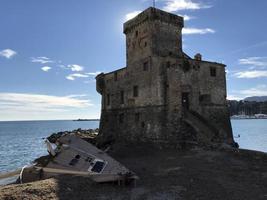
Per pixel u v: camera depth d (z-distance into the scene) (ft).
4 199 60.70
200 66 137.69
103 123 172.86
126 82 151.94
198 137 117.39
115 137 156.56
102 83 175.52
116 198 64.95
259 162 90.48
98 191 69.41
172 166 92.43
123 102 153.99
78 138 97.91
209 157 100.53
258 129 406.62
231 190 67.46
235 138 259.39
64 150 89.15
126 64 153.07
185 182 75.05
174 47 143.02
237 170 83.71
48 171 82.99
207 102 138.62
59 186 69.46
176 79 127.85
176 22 144.05
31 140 327.67
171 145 121.29
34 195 63.26
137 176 78.48
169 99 127.34
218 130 130.00
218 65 145.59
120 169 77.20
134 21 146.51
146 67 137.39
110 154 122.83
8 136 405.39
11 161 165.78
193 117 128.47
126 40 154.20
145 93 136.15
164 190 69.77
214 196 64.18
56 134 249.96
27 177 86.43
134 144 134.72
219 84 144.87
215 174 80.94
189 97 132.16
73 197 64.44
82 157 84.17
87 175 77.15
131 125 144.87
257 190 67.00
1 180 105.19
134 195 66.95
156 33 136.56
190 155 106.63
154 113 129.49
